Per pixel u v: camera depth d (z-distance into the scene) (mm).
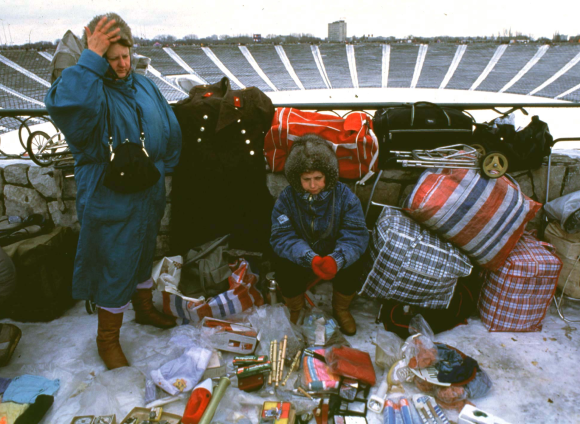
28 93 30641
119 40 1601
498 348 2133
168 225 2766
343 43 50938
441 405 1771
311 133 2146
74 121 1562
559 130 15469
